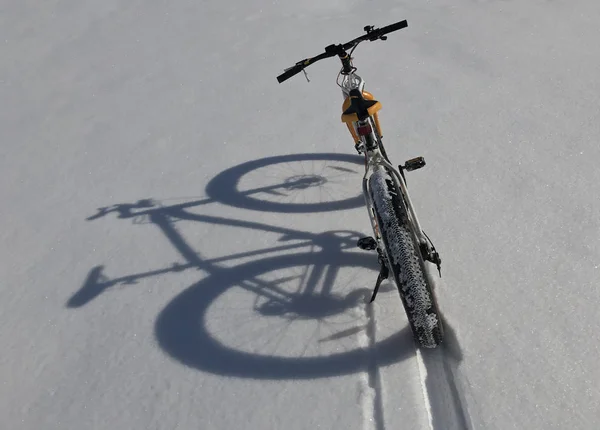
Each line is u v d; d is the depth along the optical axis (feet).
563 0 18.69
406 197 8.34
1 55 20.08
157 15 21.75
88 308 9.84
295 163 13.01
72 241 11.56
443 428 7.15
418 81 15.42
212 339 8.76
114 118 15.92
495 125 13.07
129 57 19.16
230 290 9.66
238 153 13.71
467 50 16.56
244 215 11.55
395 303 8.79
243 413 7.55
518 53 15.99
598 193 10.48
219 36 19.75
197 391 7.98
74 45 20.31
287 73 9.19
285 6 21.12
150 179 13.24
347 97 9.55
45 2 23.44
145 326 9.26
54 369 8.76
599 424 6.70
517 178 11.21
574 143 12.00
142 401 8.00
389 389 7.53
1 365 8.96
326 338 8.39
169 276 10.23
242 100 15.94
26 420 8.02
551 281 8.77
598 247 9.28
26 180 13.76
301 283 9.50
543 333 7.95
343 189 11.87
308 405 7.50
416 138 13.07
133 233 11.53
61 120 16.15
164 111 15.94
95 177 13.57
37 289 10.43
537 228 9.87
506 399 7.14
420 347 8.12
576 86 14.10
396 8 19.81
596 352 7.57
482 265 9.26
